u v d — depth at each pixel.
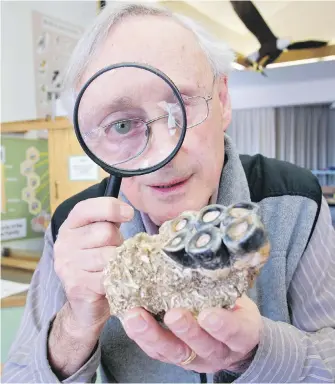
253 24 1.04
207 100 0.61
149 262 0.42
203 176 0.62
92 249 0.51
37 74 1.91
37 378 0.61
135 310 0.41
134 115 0.53
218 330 0.38
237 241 0.34
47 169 1.71
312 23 1.02
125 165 0.53
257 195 0.80
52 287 0.78
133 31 0.59
